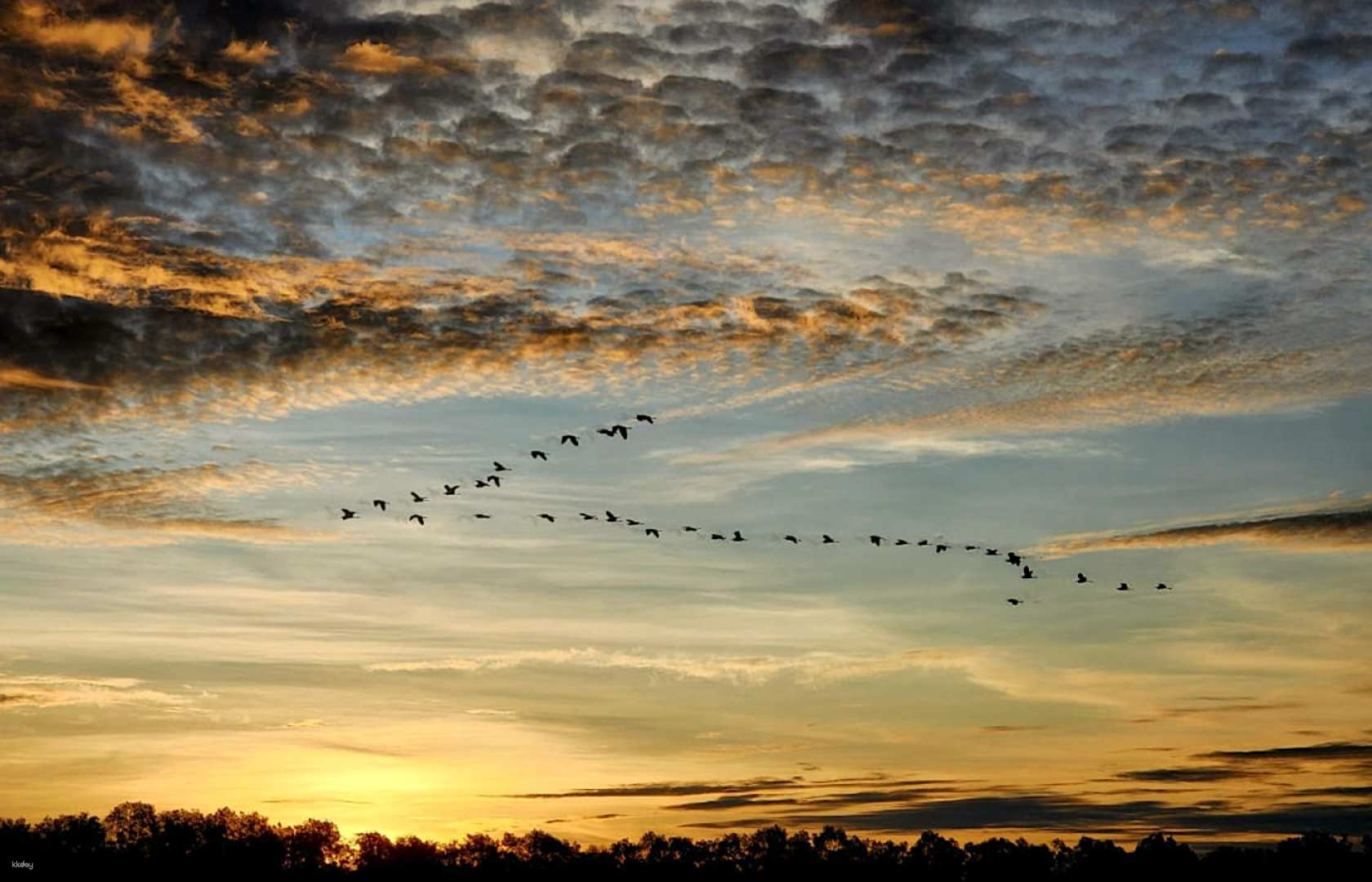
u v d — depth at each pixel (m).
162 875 190.88
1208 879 194.00
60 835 189.00
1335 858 186.00
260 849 197.00
